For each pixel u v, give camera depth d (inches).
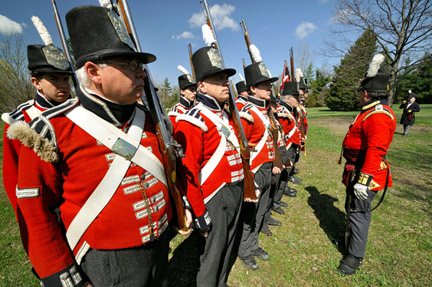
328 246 112.9
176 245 115.6
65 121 37.8
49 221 37.9
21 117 73.5
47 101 81.6
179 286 90.7
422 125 501.4
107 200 39.4
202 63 68.2
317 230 126.0
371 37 597.6
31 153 35.7
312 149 316.5
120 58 38.0
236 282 92.2
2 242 116.9
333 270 98.0
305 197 165.9
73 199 39.2
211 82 68.4
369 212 91.4
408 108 386.0
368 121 85.7
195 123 62.9
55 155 35.9
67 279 38.1
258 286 90.7
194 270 98.8
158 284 50.6
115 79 38.2
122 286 42.6
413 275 94.3
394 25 547.5
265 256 104.0
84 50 38.2
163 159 48.2
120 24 39.1
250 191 78.9
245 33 112.1
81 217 39.3
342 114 890.1
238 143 73.9
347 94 1034.1
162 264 50.4
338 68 771.4
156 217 44.3
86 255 41.4
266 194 106.0
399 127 486.3
